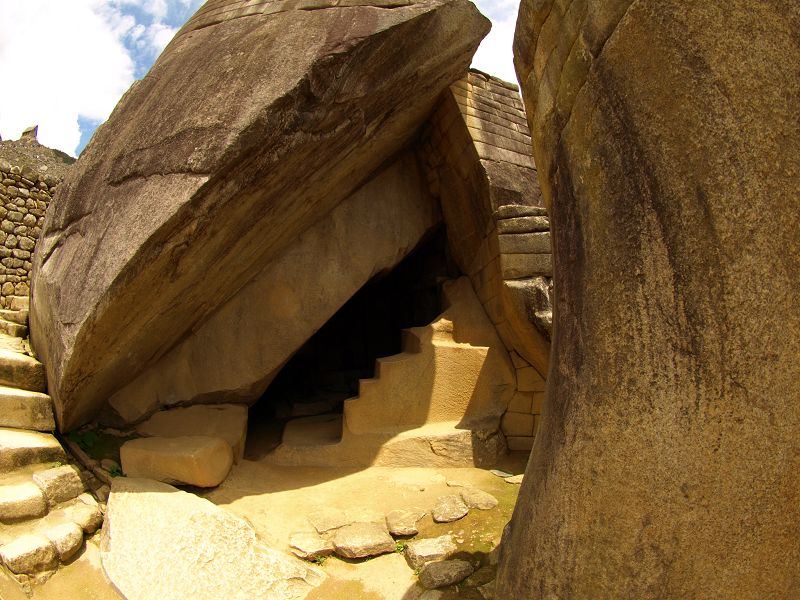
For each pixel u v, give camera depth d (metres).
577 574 1.70
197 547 3.02
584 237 1.93
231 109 3.52
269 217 4.20
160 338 4.32
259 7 4.38
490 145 5.11
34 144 10.37
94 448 4.18
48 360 4.12
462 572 2.99
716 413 1.50
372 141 4.79
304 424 5.70
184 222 3.44
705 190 1.53
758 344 1.44
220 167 3.38
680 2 1.56
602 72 1.83
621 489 1.64
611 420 1.71
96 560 3.08
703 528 1.49
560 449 1.87
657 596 1.54
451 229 5.82
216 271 4.16
